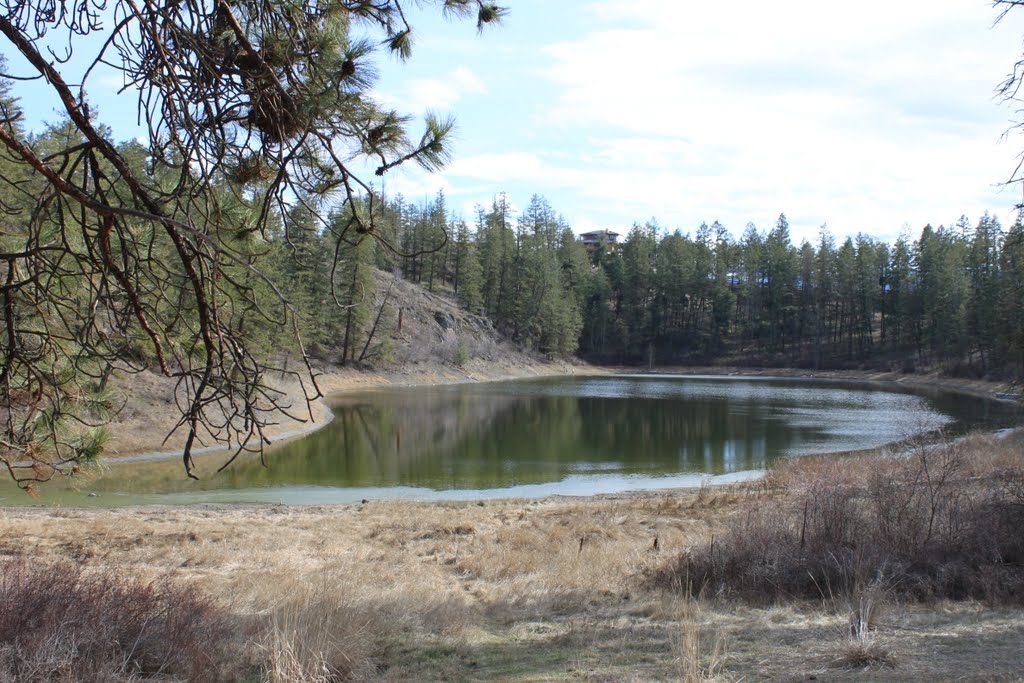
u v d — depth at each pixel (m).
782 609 7.71
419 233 97.12
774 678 4.92
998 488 11.57
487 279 100.38
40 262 3.82
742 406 49.44
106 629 5.41
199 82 3.15
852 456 27.25
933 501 10.30
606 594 9.16
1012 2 8.23
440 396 55.59
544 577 10.40
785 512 12.03
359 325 64.25
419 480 23.83
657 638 6.46
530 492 22.08
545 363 94.56
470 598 9.12
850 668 5.09
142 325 3.40
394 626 6.93
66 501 18.56
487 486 23.00
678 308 113.00
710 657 5.52
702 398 56.12
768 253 113.81
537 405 49.34
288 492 21.41
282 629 5.95
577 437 34.12
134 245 3.62
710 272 113.56
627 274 116.00
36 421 4.46
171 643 5.45
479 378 75.88
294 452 28.78
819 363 97.56
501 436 34.25
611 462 27.62
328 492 21.58
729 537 10.38
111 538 13.04
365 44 3.33
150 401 26.22
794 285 108.38
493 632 7.06
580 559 11.71
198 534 13.70
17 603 5.41
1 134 2.98
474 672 5.54
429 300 89.00
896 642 5.80
